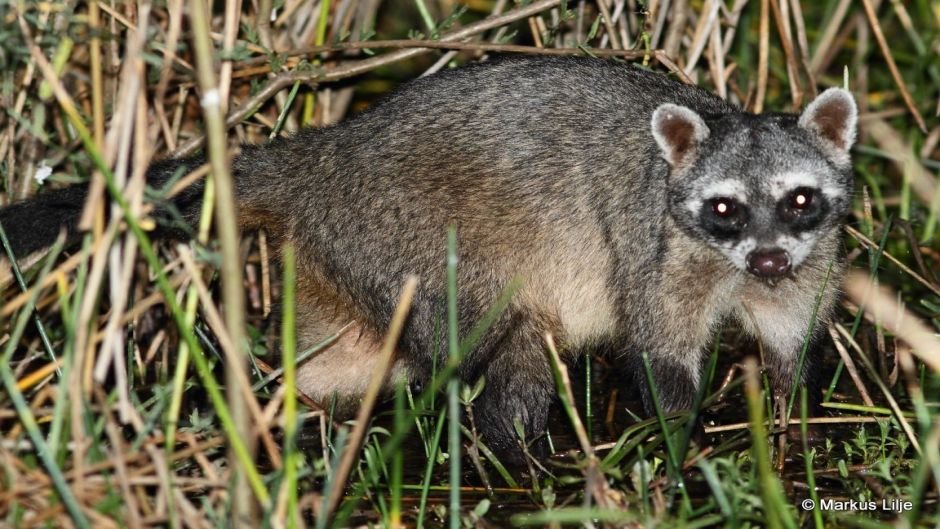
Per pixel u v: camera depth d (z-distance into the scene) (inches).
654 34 447.5
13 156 395.5
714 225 355.3
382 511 286.4
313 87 435.5
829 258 366.6
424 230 373.4
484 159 376.2
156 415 276.2
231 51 294.4
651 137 379.2
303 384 405.4
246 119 426.0
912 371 368.8
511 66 388.8
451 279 246.1
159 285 272.8
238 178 391.9
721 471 312.0
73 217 357.7
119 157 263.1
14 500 255.0
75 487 253.9
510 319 381.4
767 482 247.0
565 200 378.0
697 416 323.6
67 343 265.3
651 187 374.0
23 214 357.4
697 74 486.3
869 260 430.9
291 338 240.2
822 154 358.6
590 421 368.2
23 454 298.0
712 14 447.8
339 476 259.4
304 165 388.5
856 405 360.8
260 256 436.5
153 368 420.2
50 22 325.4
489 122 378.9
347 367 405.7
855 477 323.9
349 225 378.3
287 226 389.7
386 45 416.5
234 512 248.5
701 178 357.7
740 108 442.3
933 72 559.2
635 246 375.9
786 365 380.5
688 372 376.5
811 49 583.5
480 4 595.8
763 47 461.7
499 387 380.5
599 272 385.7
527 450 341.1
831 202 356.2
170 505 249.4
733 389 406.3
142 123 268.1
